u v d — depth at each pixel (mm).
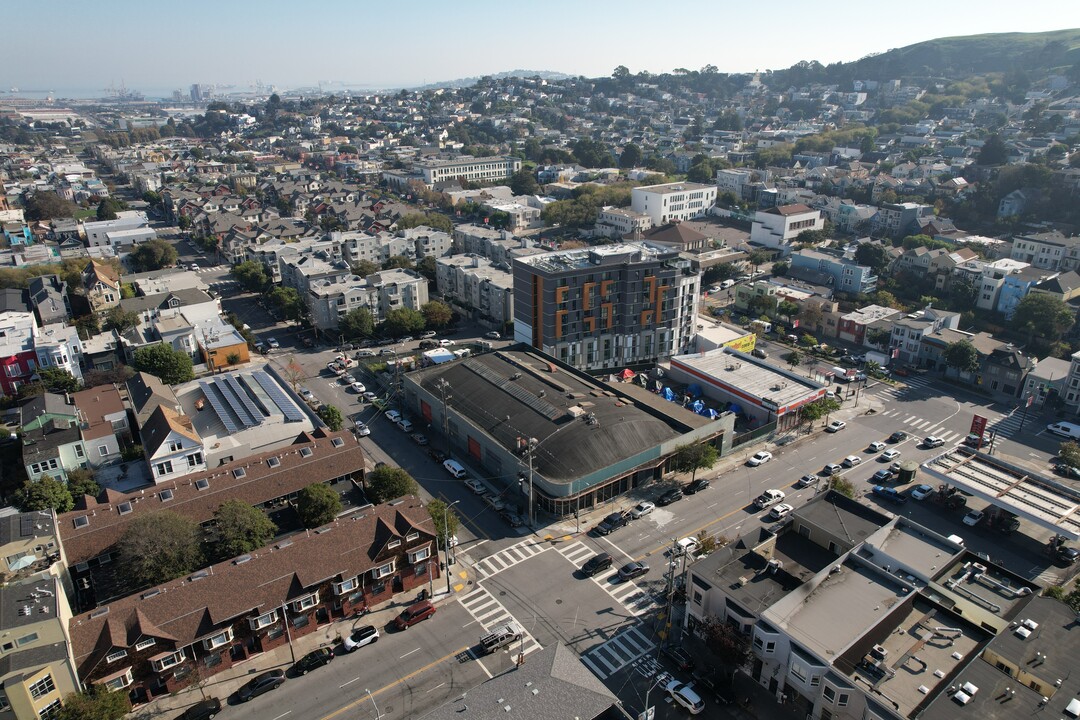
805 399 135875
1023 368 146750
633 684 76688
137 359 147750
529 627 85125
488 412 125375
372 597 88875
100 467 118812
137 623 73438
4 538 83062
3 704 65062
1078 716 60125
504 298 186250
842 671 67375
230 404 133875
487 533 103750
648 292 159375
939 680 66812
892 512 109938
